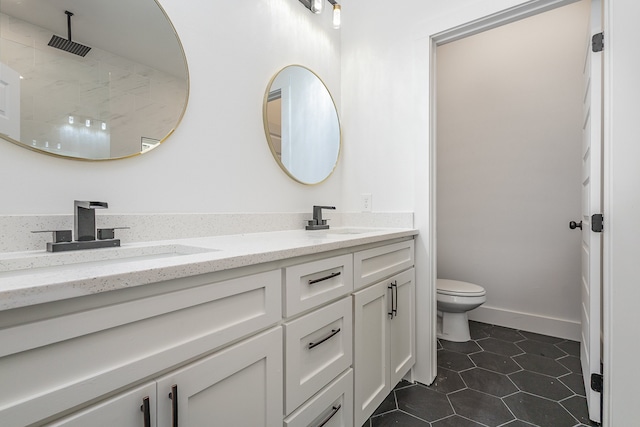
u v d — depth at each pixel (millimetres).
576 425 1359
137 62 1105
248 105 1487
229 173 1398
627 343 1221
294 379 911
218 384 720
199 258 698
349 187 2051
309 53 1851
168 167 1188
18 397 456
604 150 1304
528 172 2432
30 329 461
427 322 1697
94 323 523
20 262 772
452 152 2762
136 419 581
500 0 1501
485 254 2605
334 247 1046
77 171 973
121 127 1060
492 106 2582
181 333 651
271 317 850
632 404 1212
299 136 1755
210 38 1333
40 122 898
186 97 1234
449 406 1495
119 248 957
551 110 2344
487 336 2314
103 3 1038
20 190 870
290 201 1710
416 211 1753
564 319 2289
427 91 1726
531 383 1688
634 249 1212
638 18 1209
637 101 1211
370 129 1968
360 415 1211
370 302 1306
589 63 1491
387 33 1908
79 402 509
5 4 853
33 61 894
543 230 2375
